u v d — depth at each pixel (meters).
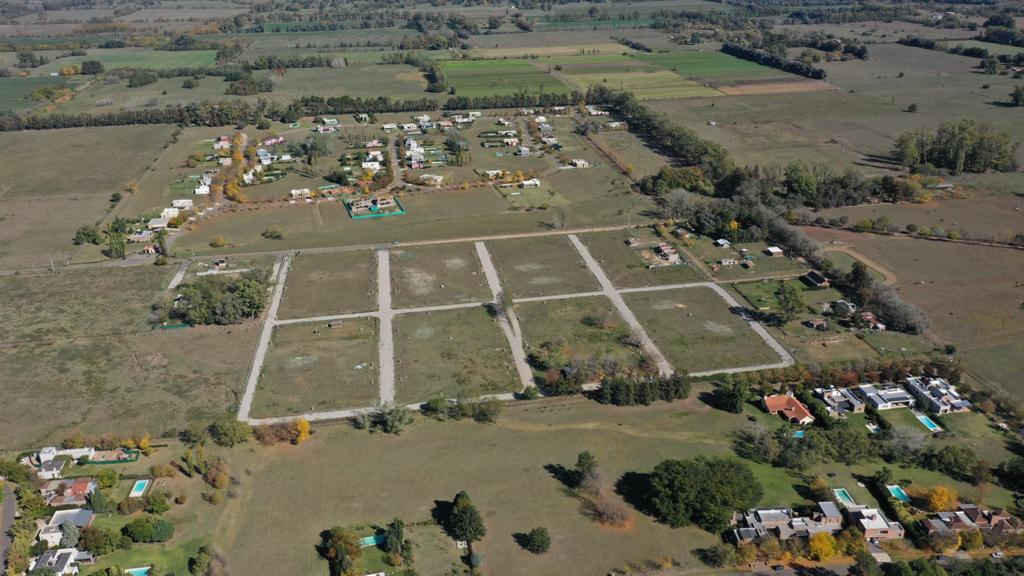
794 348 163.25
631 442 133.75
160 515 116.25
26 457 129.62
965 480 123.31
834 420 137.00
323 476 125.06
